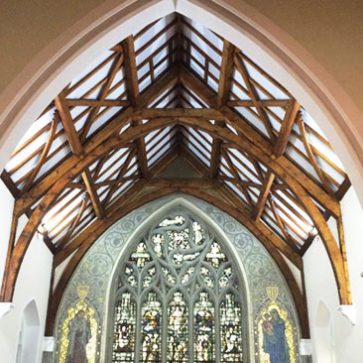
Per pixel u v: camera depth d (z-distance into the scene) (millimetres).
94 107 10500
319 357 13047
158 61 11359
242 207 15172
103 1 5562
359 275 9719
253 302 14578
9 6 5488
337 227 10812
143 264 15172
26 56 5359
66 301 14289
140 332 14477
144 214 15469
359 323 9898
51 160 10891
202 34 10227
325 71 5367
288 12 5551
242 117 11500
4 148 5340
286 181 11039
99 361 13883
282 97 9609
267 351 14086
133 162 14242
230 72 10375
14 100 5254
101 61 9398
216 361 14203
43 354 13352
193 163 15820
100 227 14859
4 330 10281
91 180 12336
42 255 13039
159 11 5965
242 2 5570
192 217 15703
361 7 5574
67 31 5441
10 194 10297
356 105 5281
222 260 15258
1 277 10070
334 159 9820
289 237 14273
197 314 14734
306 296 14086
